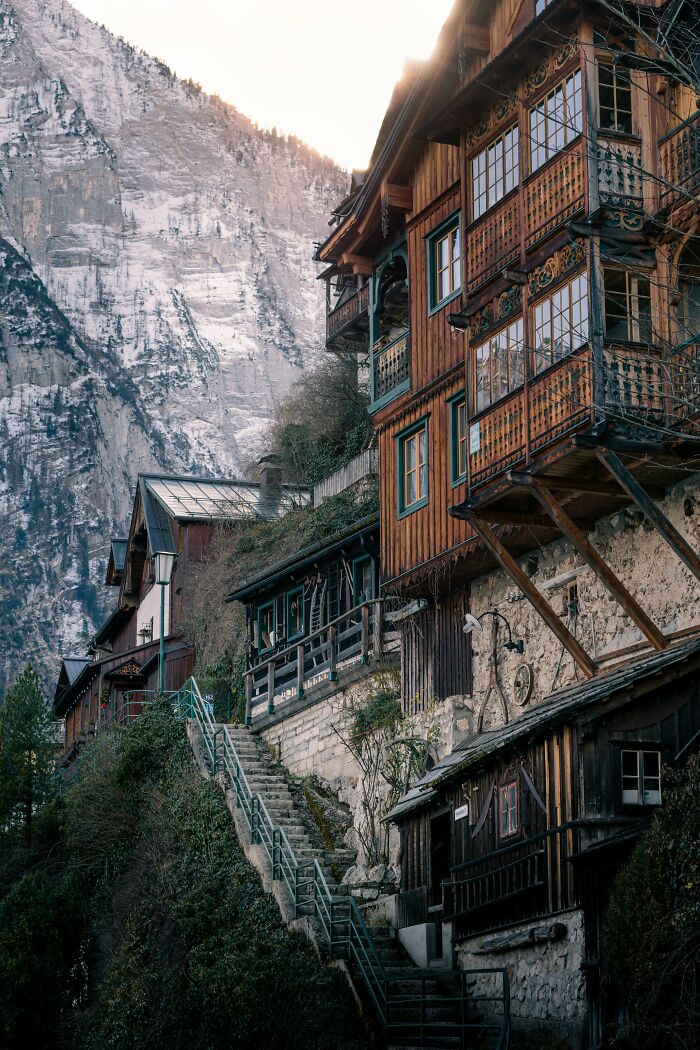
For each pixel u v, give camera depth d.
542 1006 18.22
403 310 35.94
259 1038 22.06
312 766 29.47
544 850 18.50
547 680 22.89
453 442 25.30
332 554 32.91
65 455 173.62
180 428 191.75
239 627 39.00
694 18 19.77
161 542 48.50
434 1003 20.27
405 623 27.19
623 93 20.80
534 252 21.39
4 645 154.38
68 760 47.53
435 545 25.41
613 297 19.92
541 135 21.67
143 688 45.00
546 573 23.36
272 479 47.19
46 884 30.27
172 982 24.91
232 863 26.59
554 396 20.22
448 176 26.30
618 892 15.45
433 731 25.36
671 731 17.83
